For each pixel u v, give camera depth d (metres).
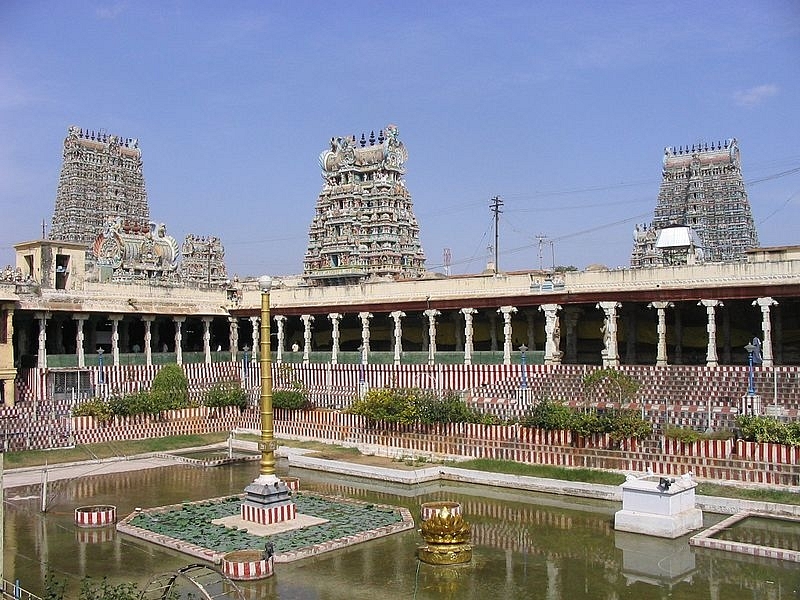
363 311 68.88
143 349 80.75
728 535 34.25
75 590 28.23
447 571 30.61
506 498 43.34
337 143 96.62
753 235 119.44
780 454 39.19
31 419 55.19
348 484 47.72
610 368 50.56
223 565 29.88
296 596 27.78
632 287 55.59
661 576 29.78
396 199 94.06
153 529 36.22
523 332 69.00
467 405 53.69
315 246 96.25
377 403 54.91
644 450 43.34
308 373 67.06
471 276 63.94
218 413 65.38
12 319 60.06
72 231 121.69
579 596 27.75
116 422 58.94
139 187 130.38
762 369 46.75
